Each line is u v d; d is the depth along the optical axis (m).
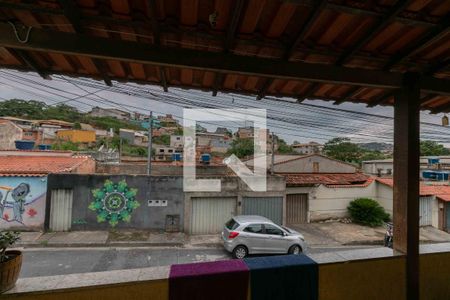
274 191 11.85
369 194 14.30
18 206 9.88
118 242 9.30
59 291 1.86
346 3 1.62
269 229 8.52
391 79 2.39
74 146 24.67
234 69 2.08
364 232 11.89
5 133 22.67
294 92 2.90
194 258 8.35
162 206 10.84
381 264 2.46
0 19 1.80
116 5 1.67
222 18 1.77
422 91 2.48
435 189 15.28
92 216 10.38
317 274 2.28
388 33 1.92
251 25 1.82
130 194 10.64
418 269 2.51
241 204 11.55
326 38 1.99
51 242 8.95
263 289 2.16
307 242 10.45
